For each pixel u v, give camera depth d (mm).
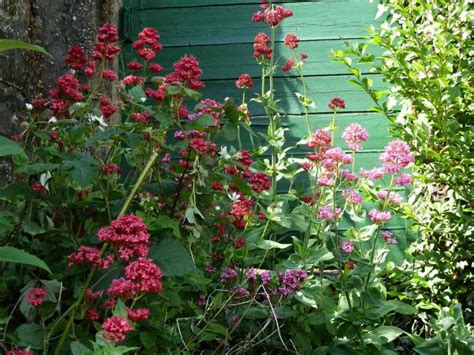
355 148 1713
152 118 1590
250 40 2791
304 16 2771
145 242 1174
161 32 2816
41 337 1228
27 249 1485
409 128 2090
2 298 1431
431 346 1660
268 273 1631
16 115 1922
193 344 1510
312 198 1962
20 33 1985
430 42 2256
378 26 2748
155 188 1536
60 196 1504
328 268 2365
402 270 2150
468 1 2082
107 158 1595
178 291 1559
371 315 1664
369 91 2051
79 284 1341
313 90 2754
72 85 1523
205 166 1565
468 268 2133
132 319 1098
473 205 2023
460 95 2045
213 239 1728
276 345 1732
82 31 2256
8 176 1852
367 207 2621
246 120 2145
